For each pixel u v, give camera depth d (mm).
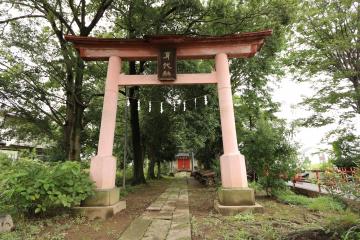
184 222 5812
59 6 12641
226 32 13289
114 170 7301
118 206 6965
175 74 7809
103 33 14820
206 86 14859
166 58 7930
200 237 4660
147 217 6422
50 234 4871
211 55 8156
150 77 7957
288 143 9492
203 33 13914
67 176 6168
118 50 8102
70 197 6039
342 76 14188
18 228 5098
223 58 8016
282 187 9422
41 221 5617
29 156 6973
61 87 13625
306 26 15250
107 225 5629
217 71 7980
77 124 13031
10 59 10820
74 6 13180
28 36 10383
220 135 17219
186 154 51000
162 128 18203
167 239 4559
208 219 5961
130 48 8125
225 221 5727
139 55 8117
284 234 4375
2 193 5281
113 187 7152
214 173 14062
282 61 16375
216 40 7953
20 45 10180
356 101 14344
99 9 12711
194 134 15336
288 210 6867
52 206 6469
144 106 17875
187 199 9734
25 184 5711
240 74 16531
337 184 4371
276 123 9898
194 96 15594
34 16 12742
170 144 23859
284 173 9297
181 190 13352
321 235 4035
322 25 14961
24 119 14430
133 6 12969
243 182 6996
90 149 21062
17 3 11820
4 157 6648
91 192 6398
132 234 4926
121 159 24312
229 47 8094
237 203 6699
